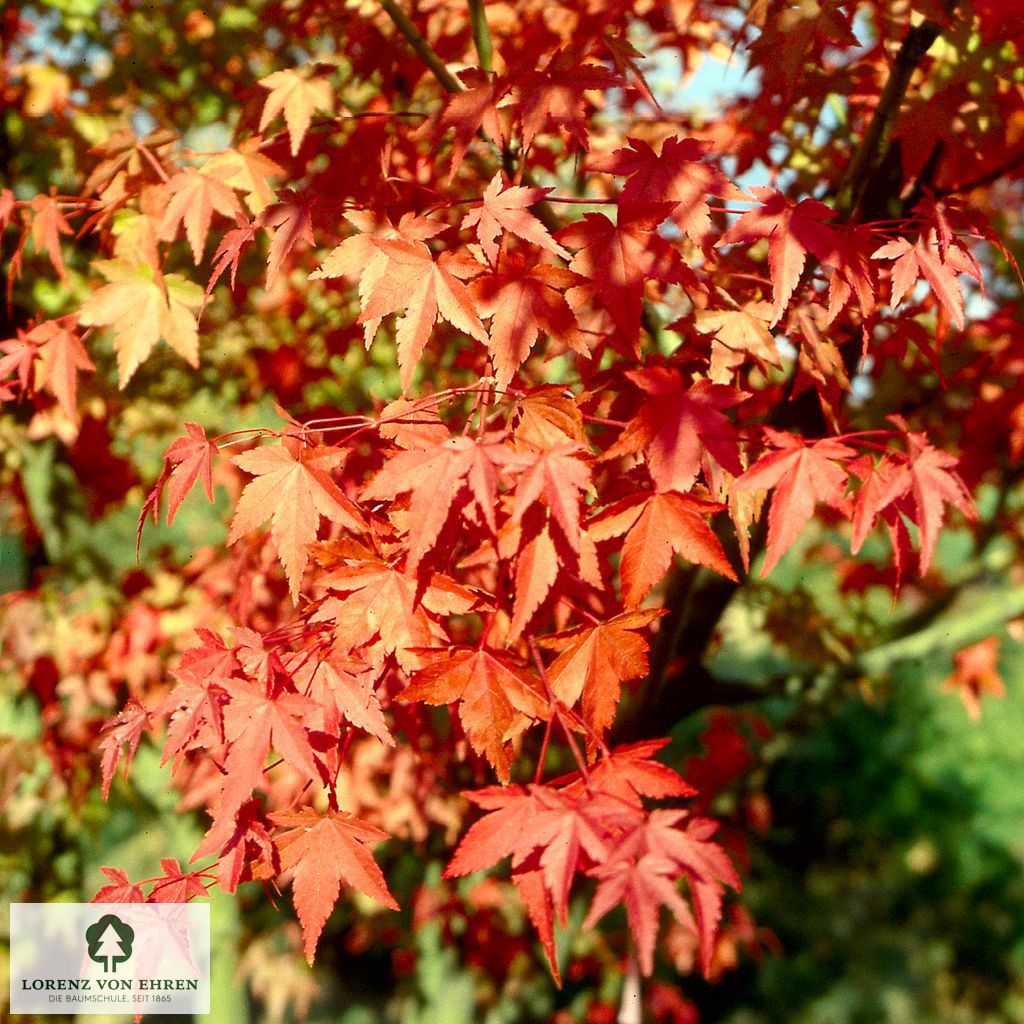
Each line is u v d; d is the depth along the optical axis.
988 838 9.27
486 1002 5.51
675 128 2.80
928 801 9.55
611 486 1.94
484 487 1.43
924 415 3.28
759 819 4.23
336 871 1.56
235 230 2.04
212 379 4.25
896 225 2.44
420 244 1.74
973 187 2.55
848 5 2.04
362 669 1.56
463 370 3.28
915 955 8.88
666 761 6.62
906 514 1.72
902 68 2.13
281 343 3.87
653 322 2.66
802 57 2.02
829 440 1.61
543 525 1.53
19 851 4.75
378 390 4.34
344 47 2.64
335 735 1.52
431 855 4.62
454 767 3.83
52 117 3.93
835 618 4.12
